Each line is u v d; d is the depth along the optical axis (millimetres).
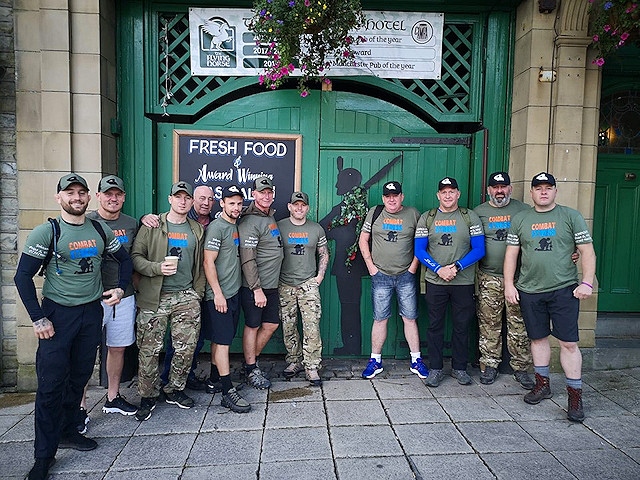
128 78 4582
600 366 4609
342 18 3863
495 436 3330
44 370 2842
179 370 3717
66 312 2902
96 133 4211
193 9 4531
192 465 2973
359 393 4082
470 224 4148
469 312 4219
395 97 5090
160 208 4766
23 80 4117
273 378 4449
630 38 3838
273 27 3812
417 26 4637
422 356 4961
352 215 4809
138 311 3551
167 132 4711
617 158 5250
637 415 3658
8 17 4145
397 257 4309
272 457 3059
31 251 2789
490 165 4816
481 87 4773
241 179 4754
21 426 3545
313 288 4273
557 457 3059
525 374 4250
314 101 4758
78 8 4129
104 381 4293
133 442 3252
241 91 5012
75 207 2893
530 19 4410
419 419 3588
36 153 4164
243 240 3953
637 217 5250
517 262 4027
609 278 5250
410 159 4836
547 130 4457
